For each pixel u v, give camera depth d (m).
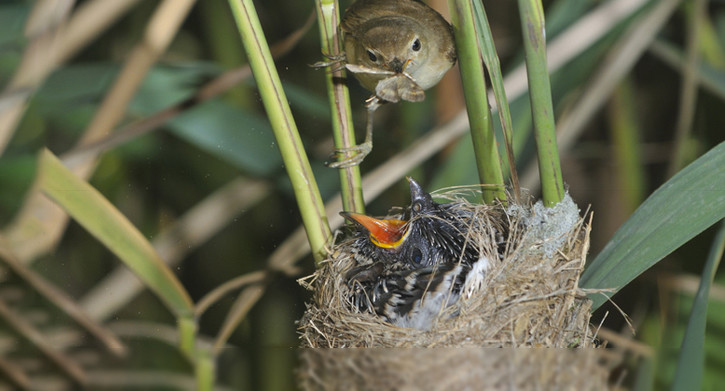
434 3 1.78
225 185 1.85
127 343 1.68
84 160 1.70
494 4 1.86
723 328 1.73
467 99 1.64
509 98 1.73
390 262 1.70
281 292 1.82
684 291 1.75
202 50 1.88
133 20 1.86
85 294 1.80
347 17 1.71
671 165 1.79
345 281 1.68
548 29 1.76
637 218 1.64
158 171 1.84
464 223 1.70
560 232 1.65
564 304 1.65
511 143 1.64
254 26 1.63
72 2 1.69
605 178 1.84
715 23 1.82
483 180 1.65
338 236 1.73
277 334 1.81
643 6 1.75
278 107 1.64
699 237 1.76
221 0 1.83
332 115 1.67
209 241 1.84
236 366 1.71
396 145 1.82
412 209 1.71
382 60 1.69
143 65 1.70
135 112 1.76
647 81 1.86
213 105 1.76
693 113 1.81
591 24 1.73
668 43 1.80
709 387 1.72
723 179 1.64
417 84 1.68
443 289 1.67
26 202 1.69
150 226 1.85
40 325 1.68
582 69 1.76
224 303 1.83
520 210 1.66
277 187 1.81
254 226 1.84
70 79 1.74
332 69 1.66
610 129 1.82
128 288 1.78
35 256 1.70
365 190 1.72
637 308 1.80
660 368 1.73
